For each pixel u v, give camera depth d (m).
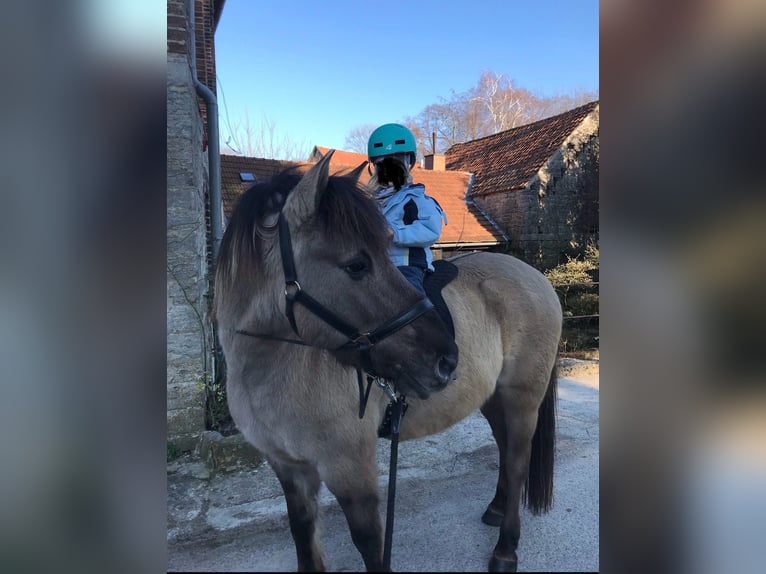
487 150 12.16
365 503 1.72
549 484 2.44
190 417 3.29
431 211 2.06
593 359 6.00
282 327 1.68
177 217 3.33
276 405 1.71
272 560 2.13
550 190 9.59
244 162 8.37
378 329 1.58
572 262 7.62
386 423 1.95
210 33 6.32
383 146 2.20
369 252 1.57
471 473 3.12
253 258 1.68
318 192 1.55
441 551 2.23
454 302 2.13
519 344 2.31
